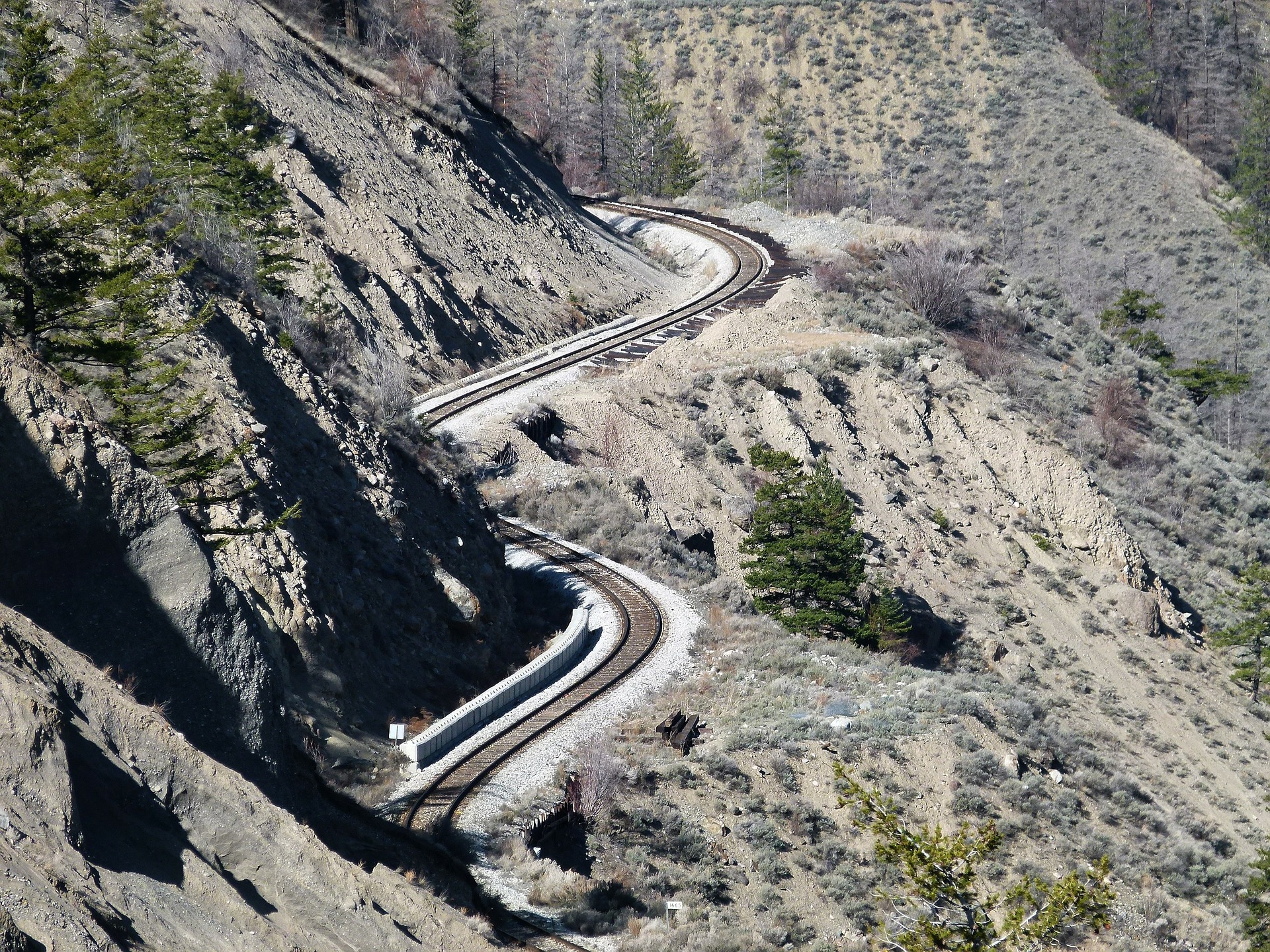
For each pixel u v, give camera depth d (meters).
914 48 155.75
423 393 58.34
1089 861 33.38
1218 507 74.25
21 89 27.59
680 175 135.25
